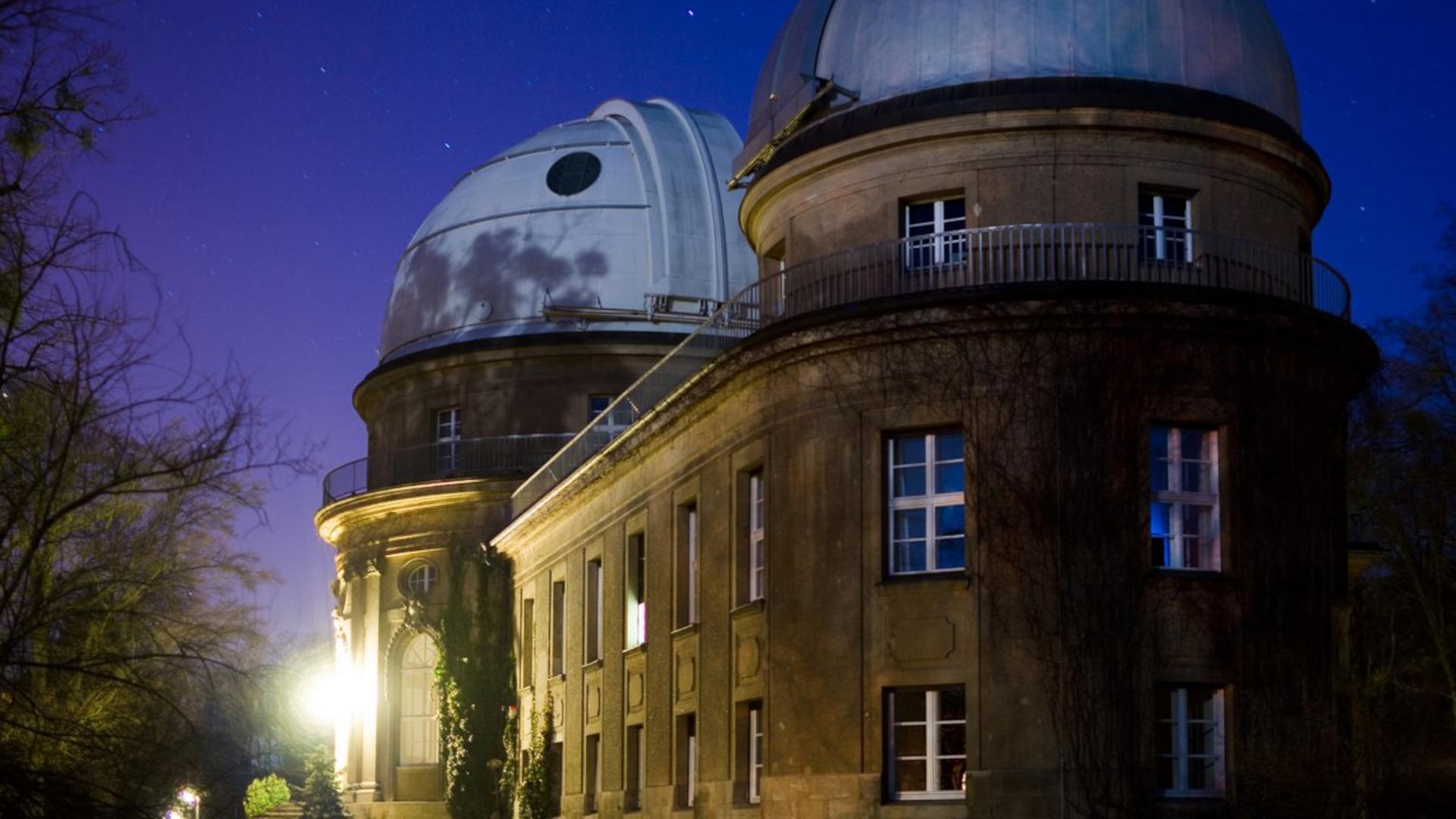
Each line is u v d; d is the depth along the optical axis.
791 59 29.36
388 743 50.91
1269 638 24.00
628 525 35.97
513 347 50.72
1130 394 23.77
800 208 28.27
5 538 18.61
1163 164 26.09
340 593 55.47
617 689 36.03
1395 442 39.41
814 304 27.38
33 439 18.73
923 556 25.05
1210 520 24.38
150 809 20.14
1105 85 26.20
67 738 18.77
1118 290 23.80
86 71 17.72
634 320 51.19
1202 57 26.94
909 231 26.98
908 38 27.48
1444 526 38.72
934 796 24.25
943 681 24.08
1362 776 25.33
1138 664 23.25
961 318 24.30
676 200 52.44
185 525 30.88
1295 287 26.50
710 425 30.38
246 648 28.12
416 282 54.47
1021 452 23.91
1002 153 26.09
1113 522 23.55
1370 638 37.91
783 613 26.42
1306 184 27.58
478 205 54.28
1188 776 23.53
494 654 47.78
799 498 26.28
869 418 25.28
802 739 25.64
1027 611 23.52
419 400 52.66
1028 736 23.30
